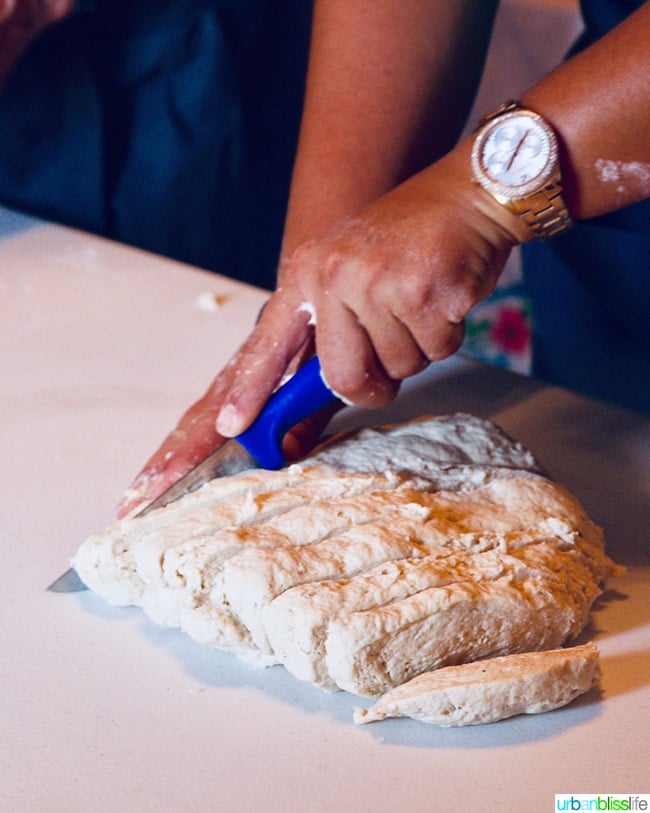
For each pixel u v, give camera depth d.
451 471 0.77
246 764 0.61
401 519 0.70
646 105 0.67
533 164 0.69
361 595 0.64
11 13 1.27
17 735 0.62
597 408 0.97
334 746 0.62
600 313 1.21
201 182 1.52
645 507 0.84
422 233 0.70
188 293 1.18
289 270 0.77
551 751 0.62
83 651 0.69
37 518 0.81
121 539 0.71
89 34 1.41
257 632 0.65
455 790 0.59
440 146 1.01
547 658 0.64
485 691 0.61
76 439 0.91
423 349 0.73
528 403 0.98
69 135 1.43
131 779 0.60
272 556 0.66
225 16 1.44
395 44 0.96
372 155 0.95
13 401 0.97
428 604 0.63
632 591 0.75
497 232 0.72
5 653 0.68
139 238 1.52
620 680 0.67
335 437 0.82
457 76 0.99
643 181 0.71
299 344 0.76
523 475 0.78
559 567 0.70
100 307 1.14
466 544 0.69
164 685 0.66
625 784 0.60
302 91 1.59
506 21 1.48
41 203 1.48
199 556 0.67
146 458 0.89
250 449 0.77
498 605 0.65
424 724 0.63
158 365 1.04
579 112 0.69
